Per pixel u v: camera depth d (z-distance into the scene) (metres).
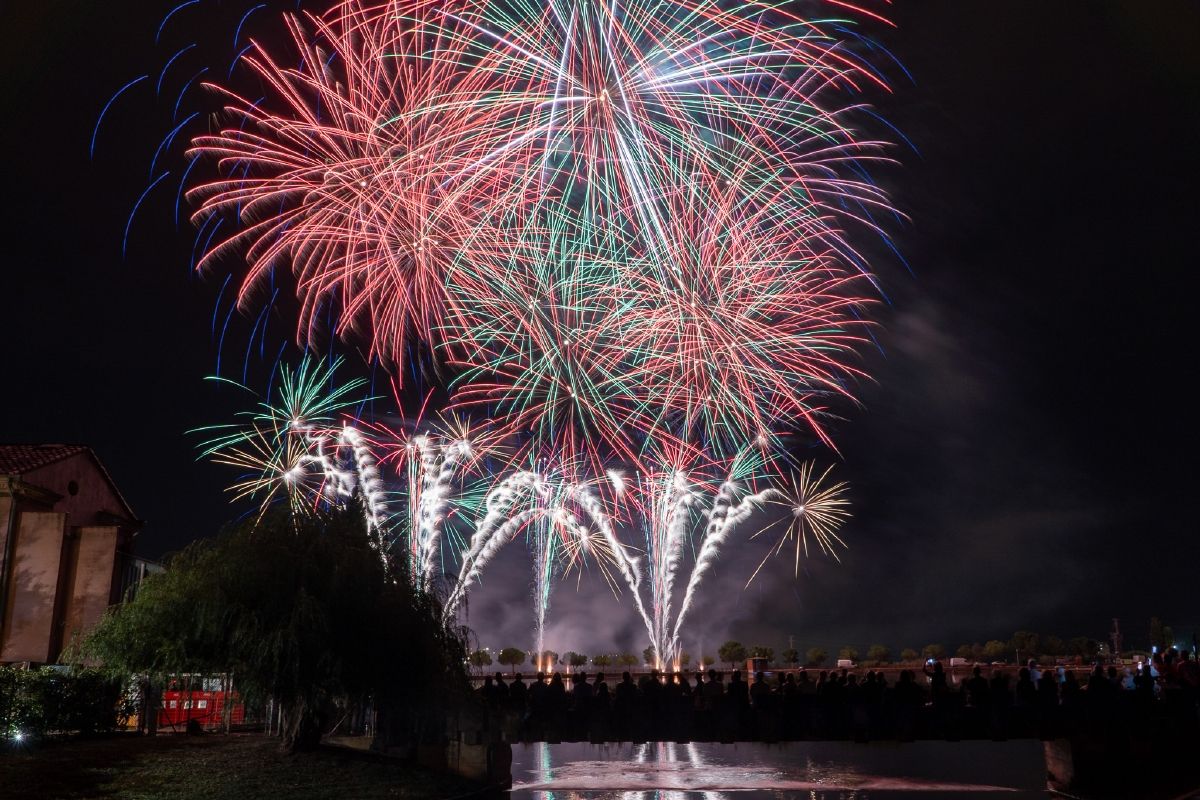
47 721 29.34
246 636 29.02
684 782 42.34
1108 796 32.94
